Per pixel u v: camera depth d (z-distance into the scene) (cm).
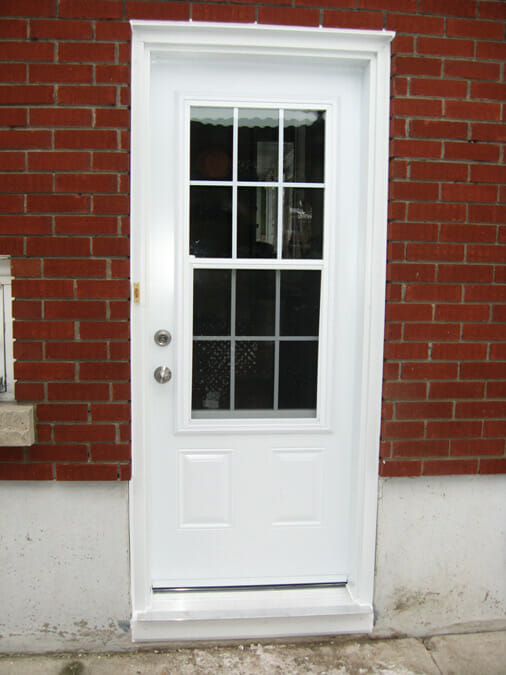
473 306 238
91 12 213
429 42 227
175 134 233
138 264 225
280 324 247
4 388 237
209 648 238
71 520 231
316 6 220
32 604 233
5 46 214
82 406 226
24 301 222
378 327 236
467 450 244
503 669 231
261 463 251
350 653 238
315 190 243
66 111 216
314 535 256
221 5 216
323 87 238
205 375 246
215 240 240
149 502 239
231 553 253
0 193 218
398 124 228
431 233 233
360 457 244
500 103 233
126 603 235
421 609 250
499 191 236
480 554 251
